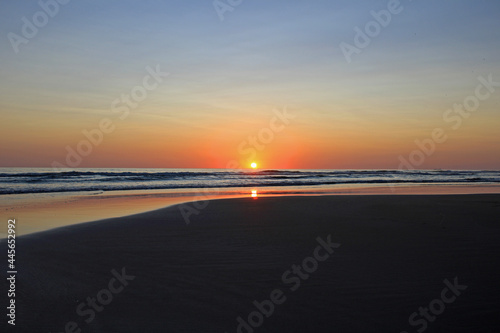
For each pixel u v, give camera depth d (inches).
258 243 316.2
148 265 256.7
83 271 245.1
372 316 182.2
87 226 394.9
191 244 314.0
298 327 172.4
